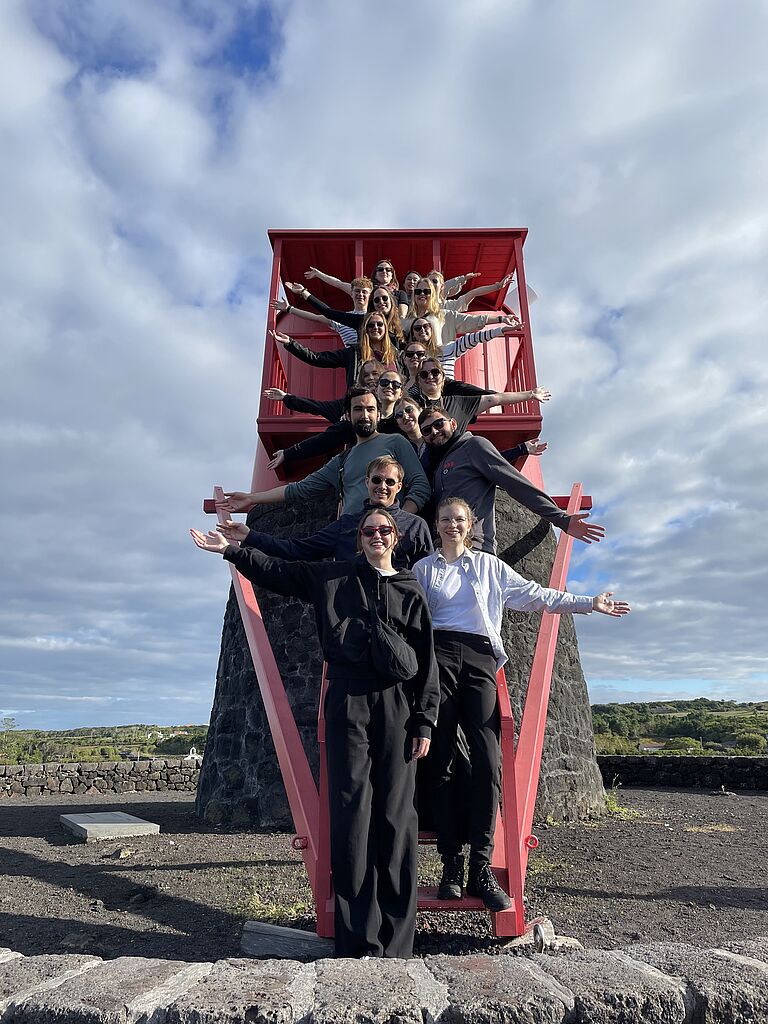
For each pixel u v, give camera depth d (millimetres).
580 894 4652
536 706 4488
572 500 7941
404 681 3168
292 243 9656
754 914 4219
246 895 4680
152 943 3771
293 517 8875
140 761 13328
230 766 8398
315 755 7703
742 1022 1998
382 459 3857
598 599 3678
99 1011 1901
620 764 12695
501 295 11242
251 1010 1867
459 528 3750
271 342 8102
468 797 3424
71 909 4473
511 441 7848
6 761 14148
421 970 2172
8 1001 2018
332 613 3270
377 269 7457
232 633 9227
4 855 6316
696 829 7324
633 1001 1967
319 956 3354
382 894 3037
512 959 2260
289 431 7578
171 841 6957
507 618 8242
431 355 5938
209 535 3463
